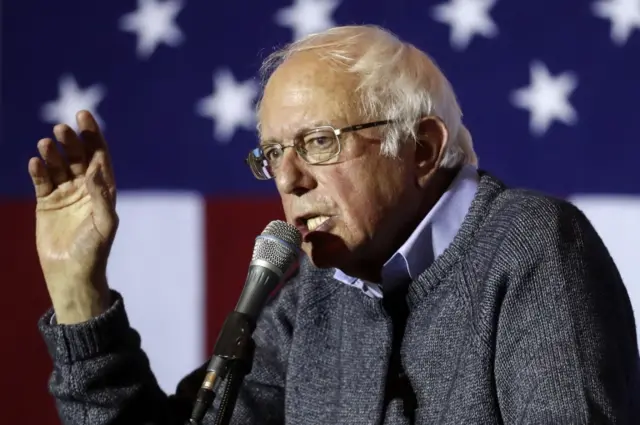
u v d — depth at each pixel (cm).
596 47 934
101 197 527
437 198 525
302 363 550
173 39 969
